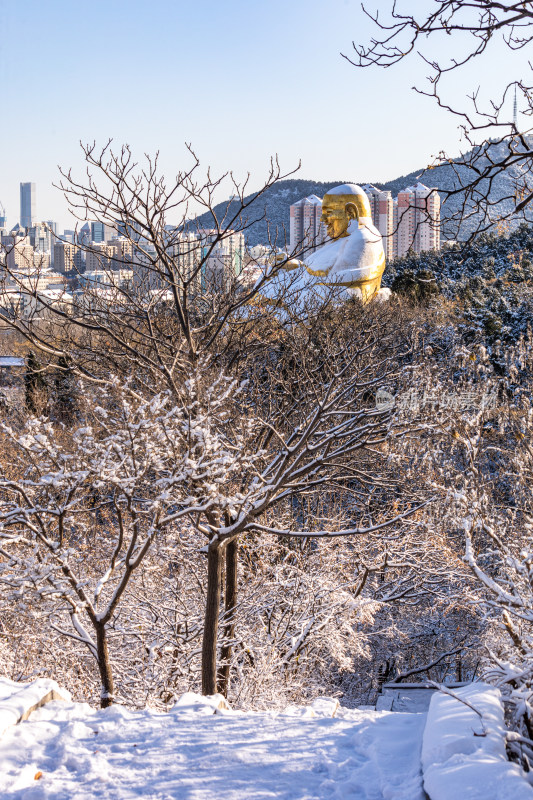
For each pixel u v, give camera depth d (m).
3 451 15.87
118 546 10.40
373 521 19.48
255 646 15.80
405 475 13.31
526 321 30.62
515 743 5.27
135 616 14.74
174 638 14.34
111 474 9.72
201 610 15.34
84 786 4.93
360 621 17.31
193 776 5.11
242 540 15.05
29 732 5.87
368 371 14.87
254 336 14.87
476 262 43.81
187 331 11.84
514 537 10.39
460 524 9.39
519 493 10.70
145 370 12.98
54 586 9.88
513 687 7.30
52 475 9.66
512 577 9.20
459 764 4.59
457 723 5.37
